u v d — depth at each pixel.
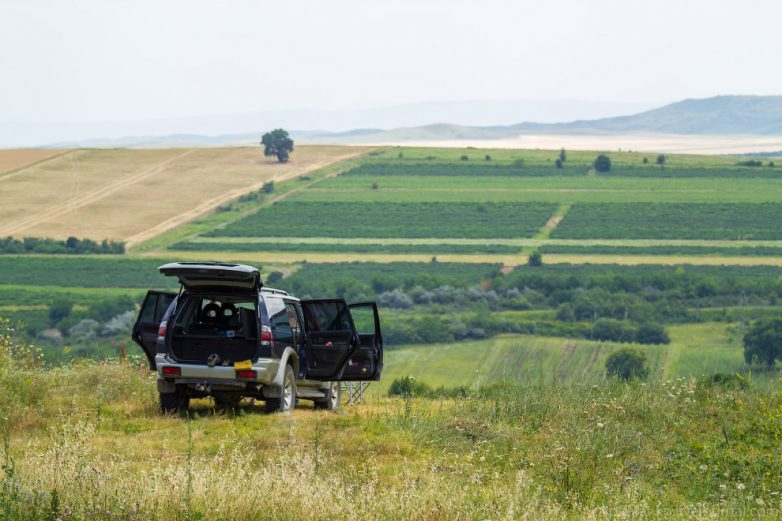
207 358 36.47
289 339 38.34
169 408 37.19
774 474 27.80
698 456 30.06
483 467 27.31
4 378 38.69
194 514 19.45
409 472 25.19
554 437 31.67
